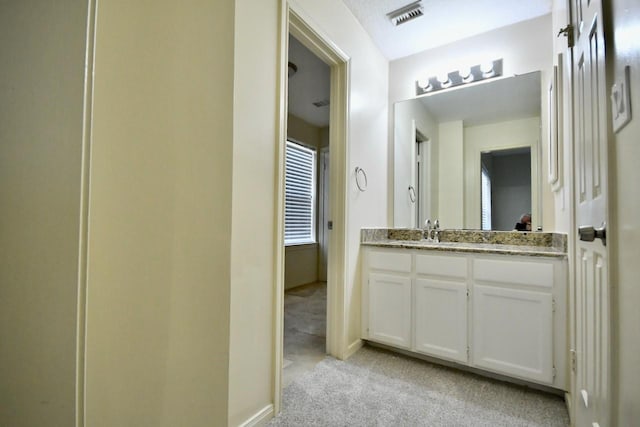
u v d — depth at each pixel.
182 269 1.14
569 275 1.49
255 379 1.37
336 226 2.12
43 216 0.40
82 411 0.44
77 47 0.44
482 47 2.42
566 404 1.55
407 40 2.51
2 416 0.37
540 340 1.63
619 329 0.69
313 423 1.40
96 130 1.00
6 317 0.37
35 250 0.40
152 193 1.09
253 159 1.37
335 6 1.99
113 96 1.03
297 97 3.57
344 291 2.09
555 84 1.75
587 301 1.05
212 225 1.21
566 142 1.50
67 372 0.42
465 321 1.86
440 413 1.48
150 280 1.08
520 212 2.25
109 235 1.01
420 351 2.00
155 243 1.09
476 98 2.45
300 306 3.41
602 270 0.83
